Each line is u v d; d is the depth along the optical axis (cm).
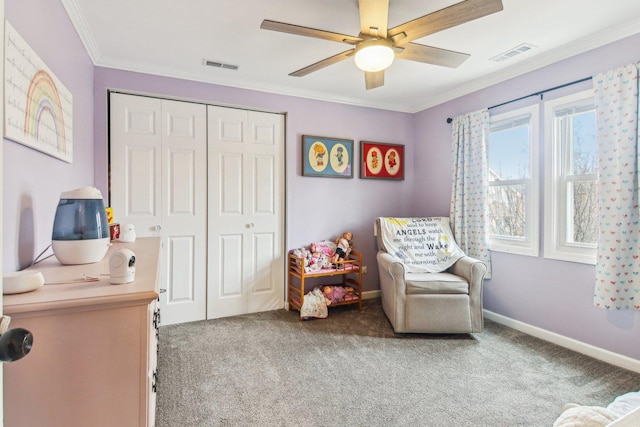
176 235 299
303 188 348
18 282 84
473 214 321
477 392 195
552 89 260
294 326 296
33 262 131
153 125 288
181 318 303
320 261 331
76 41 204
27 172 127
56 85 159
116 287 92
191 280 306
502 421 170
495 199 316
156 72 282
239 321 307
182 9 198
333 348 252
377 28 179
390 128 395
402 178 401
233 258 323
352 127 373
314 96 347
